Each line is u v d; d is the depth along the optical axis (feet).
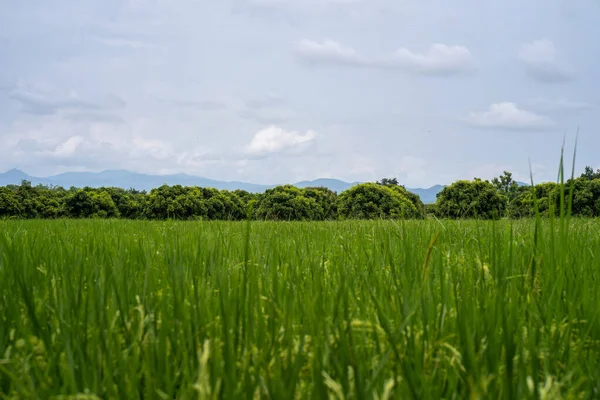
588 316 7.58
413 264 10.69
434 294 8.50
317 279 8.84
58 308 7.66
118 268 10.21
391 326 6.79
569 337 6.61
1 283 8.94
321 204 125.08
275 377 5.14
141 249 14.34
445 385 5.75
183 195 122.42
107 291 8.26
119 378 5.58
